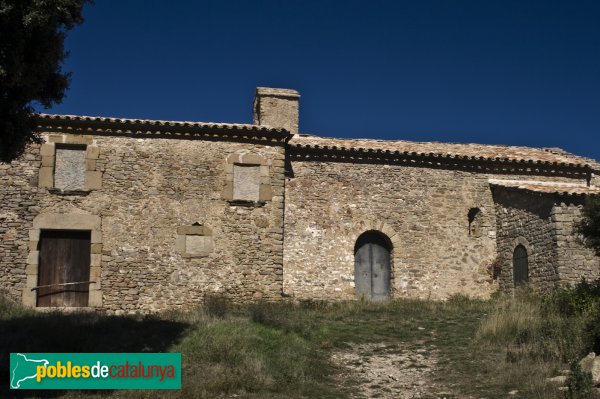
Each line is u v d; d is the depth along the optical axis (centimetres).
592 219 1525
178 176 1769
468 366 1187
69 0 980
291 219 1938
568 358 1122
